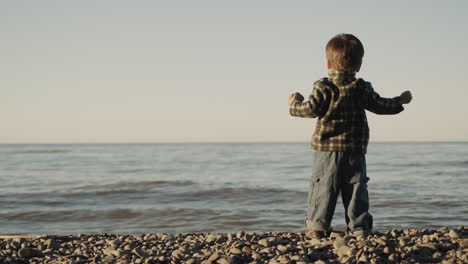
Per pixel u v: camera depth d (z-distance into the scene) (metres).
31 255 3.70
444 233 3.62
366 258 2.89
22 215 10.61
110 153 77.06
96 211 11.04
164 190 16.16
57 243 4.31
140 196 14.46
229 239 4.15
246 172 26.80
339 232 3.59
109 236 4.77
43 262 3.51
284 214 10.35
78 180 21.45
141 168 32.19
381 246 3.17
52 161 45.09
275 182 19.55
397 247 3.15
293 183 18.95
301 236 4.05
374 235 3.55
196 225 9.00
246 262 3.17
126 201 13.23
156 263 3.31
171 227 8.83
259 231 8.31
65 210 11.30
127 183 19.19
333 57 3.45
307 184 18.38
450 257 2.94
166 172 27.41
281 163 38.03
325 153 3.47
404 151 70.69
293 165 34.62
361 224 3.44
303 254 3.19
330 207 3.49
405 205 11.30
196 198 13.77
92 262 3.48
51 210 11.35
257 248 3.52
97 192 15.73
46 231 8.62
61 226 9.17
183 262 3.28
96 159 50.50
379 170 25.78
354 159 3.43
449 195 13.38
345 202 3.53
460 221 8.99
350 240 3.29
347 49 3.41
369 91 3.45
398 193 14.09
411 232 3.82
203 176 23.69
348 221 3.53
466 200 12.12
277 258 3.11
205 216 10.09
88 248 4.08
